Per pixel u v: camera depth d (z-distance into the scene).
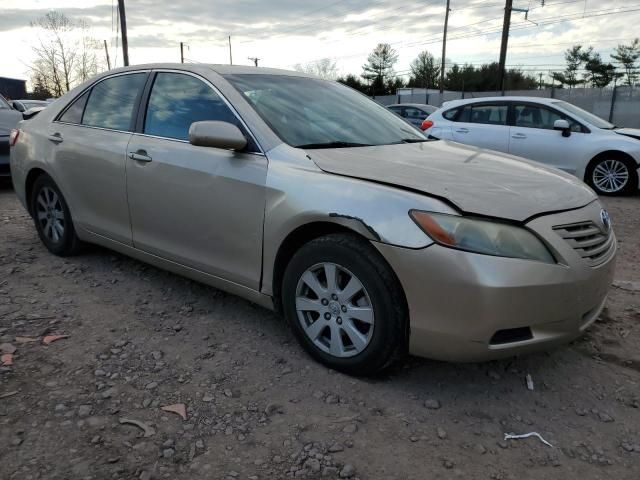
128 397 2.66
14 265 4.50
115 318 3.54
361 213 2.60
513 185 2.78
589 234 2.71
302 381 2.83
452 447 2.36
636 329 3.49
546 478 2.19
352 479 2.16
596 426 2.53
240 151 3.15
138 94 3.90
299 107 3.52
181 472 2.17
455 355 2.51
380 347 2.65
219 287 3.40
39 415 2.50
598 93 24.08
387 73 72.44
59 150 4.34
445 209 2.47
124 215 3.87
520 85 56.00
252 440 2.37
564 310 2.53
